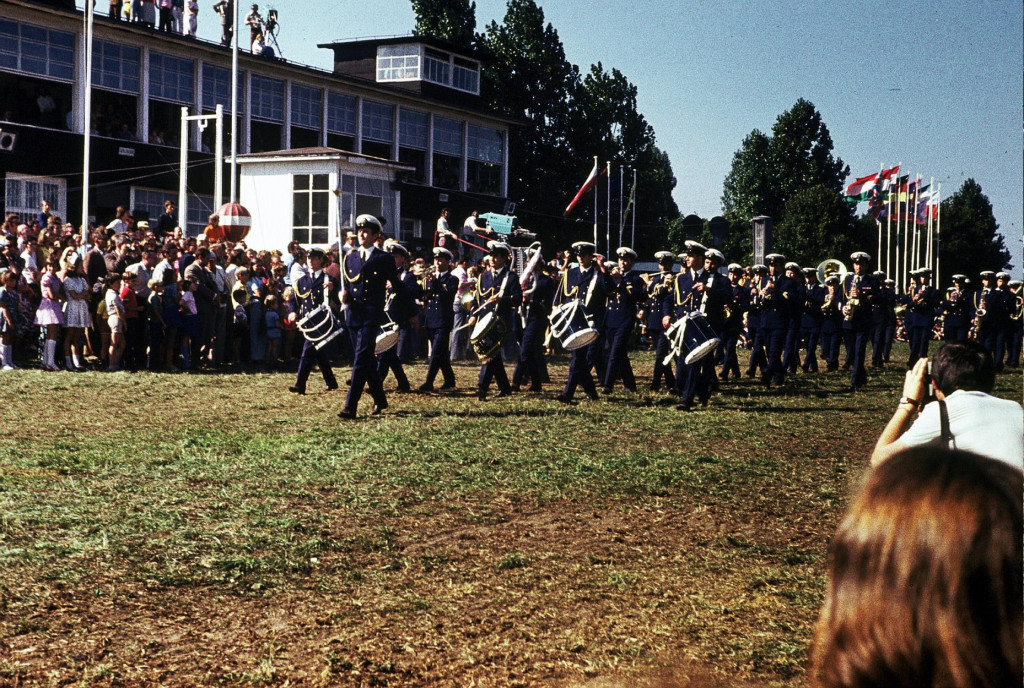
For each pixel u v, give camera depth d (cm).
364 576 645
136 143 3188
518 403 1461
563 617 575
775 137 9212
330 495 852
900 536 121
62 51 3002
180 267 1900
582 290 1537
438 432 1170
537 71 6544
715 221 2350
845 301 2256
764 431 1262
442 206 4428
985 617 118
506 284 1497
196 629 548
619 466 995
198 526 741
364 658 508
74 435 1100
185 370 1814
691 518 813
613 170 6694
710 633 548
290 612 577
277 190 3017
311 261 1468
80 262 1769
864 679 122
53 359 1683
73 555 662
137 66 3250
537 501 853
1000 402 398
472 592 617
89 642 524
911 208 5569
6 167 2811
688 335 1448
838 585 126
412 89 4459
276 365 1997
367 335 1273
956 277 2639
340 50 4588
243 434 1132
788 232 7744
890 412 1473
